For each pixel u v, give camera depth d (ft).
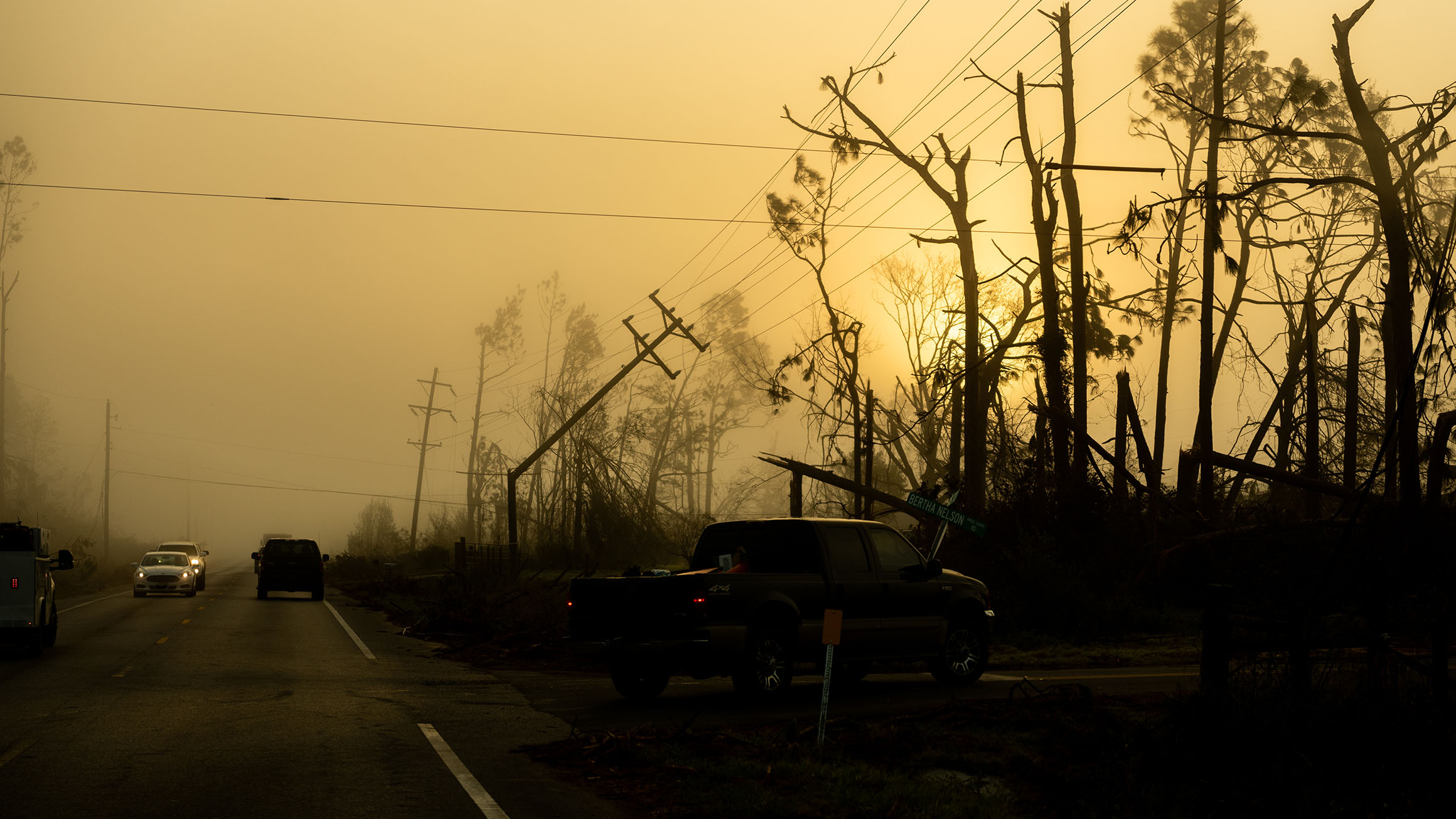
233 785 26.84
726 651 41.27
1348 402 103.09
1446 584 65.72
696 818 24.36
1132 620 73.41
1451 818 21.49
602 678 53.11
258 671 52.31
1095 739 29.22
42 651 60.44
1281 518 91.81
